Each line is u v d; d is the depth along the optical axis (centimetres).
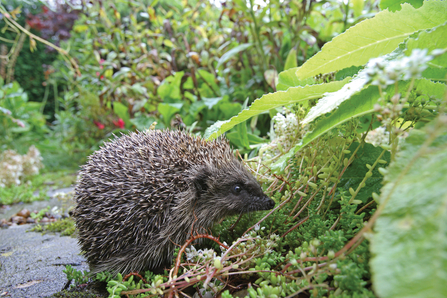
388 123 17
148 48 75
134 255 25
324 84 22
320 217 23
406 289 10
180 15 63
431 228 11
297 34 48
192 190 27
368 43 21
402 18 20
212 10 71
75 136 90
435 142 13
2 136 90
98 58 64
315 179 24
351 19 49
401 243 11
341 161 24
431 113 20
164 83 55
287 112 32
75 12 116
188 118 53
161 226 26
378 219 12
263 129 52
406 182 12
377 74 13
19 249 35
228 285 20
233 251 21
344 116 21
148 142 28
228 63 58
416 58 12
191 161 27
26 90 144
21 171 73
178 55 64
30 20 118
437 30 18
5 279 27
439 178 11
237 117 25
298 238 23
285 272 19
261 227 24
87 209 26
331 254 15
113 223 25
